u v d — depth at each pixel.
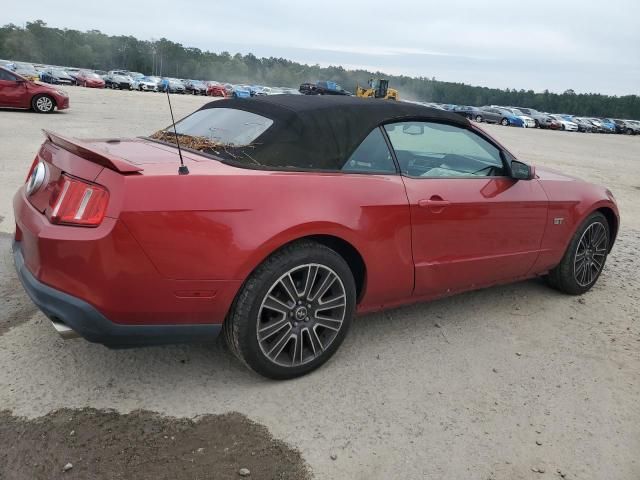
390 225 3.13
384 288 3.27
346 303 3.06
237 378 2.97
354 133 3.16
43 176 2.83
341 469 2.37
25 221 2.69
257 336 2.77
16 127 12.24
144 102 27.70
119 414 2.59
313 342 3.00
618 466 2.55
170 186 2.47
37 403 2.61
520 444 2.64
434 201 3.33
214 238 2.54
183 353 3.18
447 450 2.55
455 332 3.76
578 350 3.65
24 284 2.61
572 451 2.62
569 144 25.97
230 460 2.36
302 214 2.76
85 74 49.38
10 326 3.29
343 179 3.00
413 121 3.48
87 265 2.38
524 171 3.84
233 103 3.61
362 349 3.41
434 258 3.44
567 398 3.06
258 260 2.65
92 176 2.47
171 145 3.22
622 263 5.73
